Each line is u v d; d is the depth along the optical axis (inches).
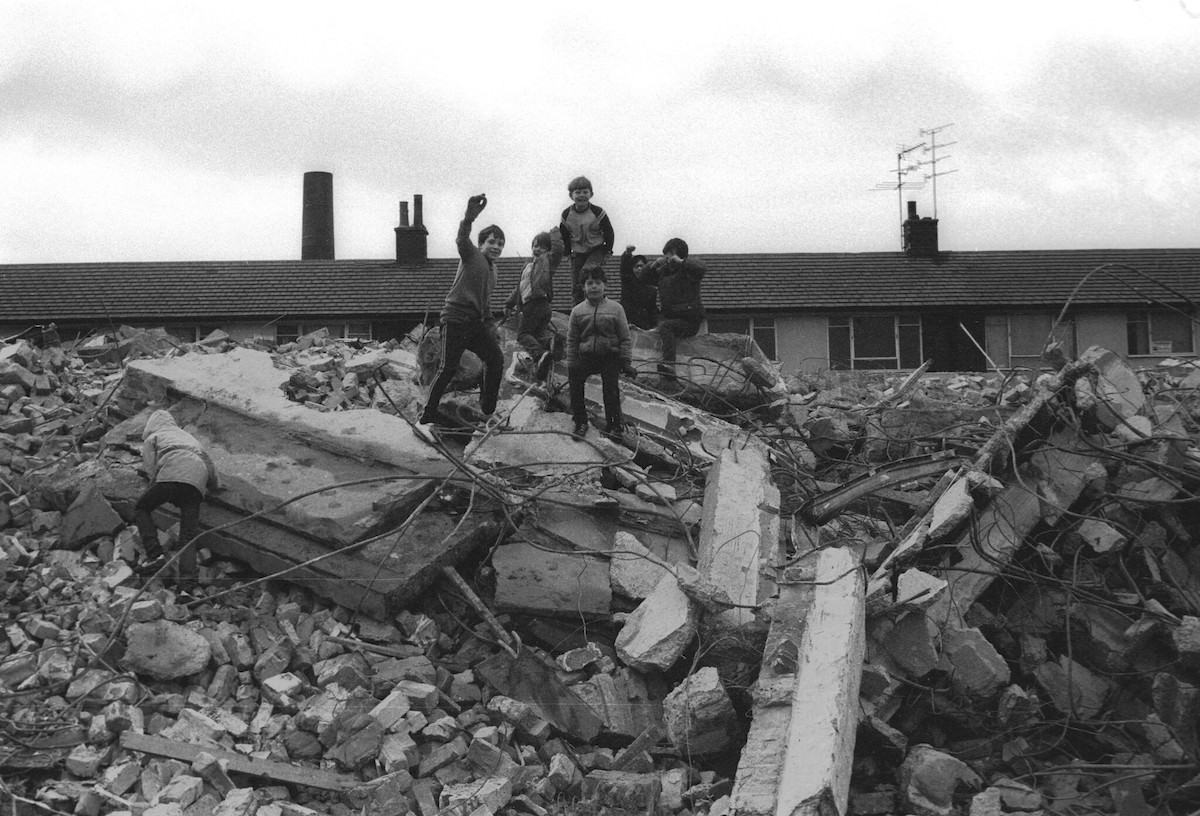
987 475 379.9
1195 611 364.2
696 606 348.2
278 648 347.6
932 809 300.2
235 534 387.5
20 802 286.7
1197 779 309.3
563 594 368.2
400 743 314.5
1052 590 366.0
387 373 533.0
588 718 336.8
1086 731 337.7
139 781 298.4
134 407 461.1
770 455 486.3
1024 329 1099.3
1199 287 1101.7
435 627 366.3
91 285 1098.1
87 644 336.2
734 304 1087.6
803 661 310.8
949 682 333.4
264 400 450.6
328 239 1311.5
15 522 404.5
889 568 358.6
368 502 389.4
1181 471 386.9
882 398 628.4
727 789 308.5
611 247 559.8
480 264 441.4
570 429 461.7
